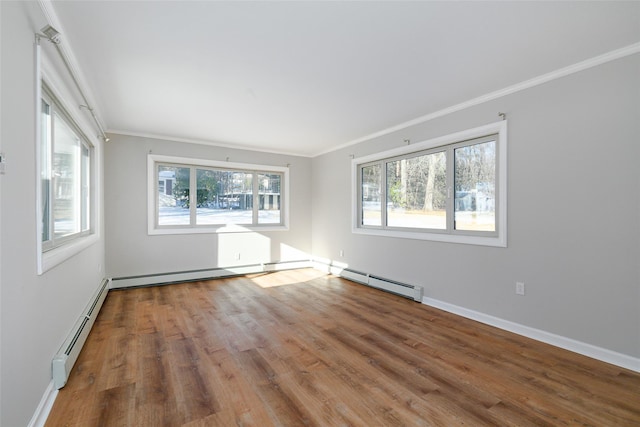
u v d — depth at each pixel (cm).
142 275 475
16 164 148
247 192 588
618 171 241
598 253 251
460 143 362
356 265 523
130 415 178
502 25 204
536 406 188
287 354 256
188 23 201
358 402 192
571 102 265
